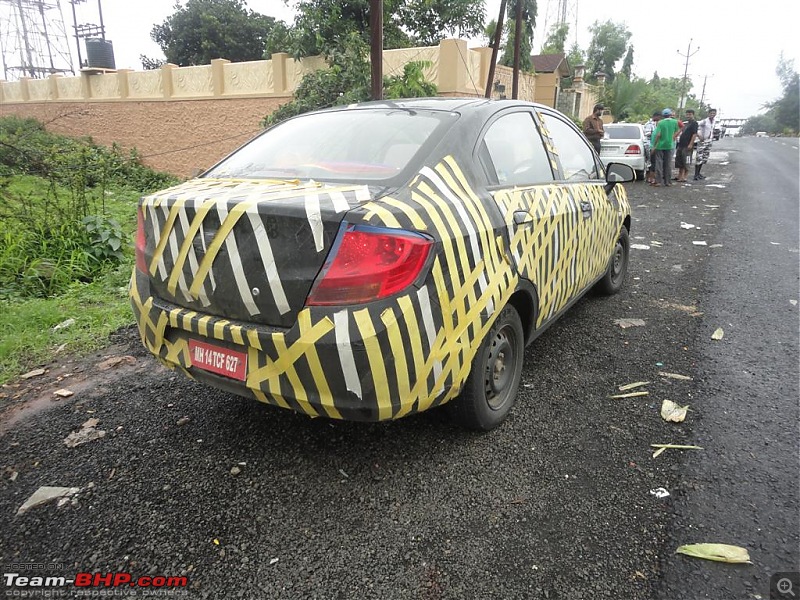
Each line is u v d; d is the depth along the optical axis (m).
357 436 2.85
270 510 2.33
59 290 5.05
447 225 2.31
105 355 3.86
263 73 12.45
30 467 2.61
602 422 3.02
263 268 2.15
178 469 2.59
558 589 1.95
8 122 15.25
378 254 2.05
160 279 2.51
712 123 14.54
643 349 3.98
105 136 16.86
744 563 2.05
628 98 33.84
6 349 3.78
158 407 3.16
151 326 2.57
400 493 2.43
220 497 2.40
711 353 3.90
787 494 2.43
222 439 2.84
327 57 11.02
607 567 2.05
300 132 3.14
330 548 2.13
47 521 2.26
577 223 3.66
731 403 3.21
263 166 2.87
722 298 5.09
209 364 2.39
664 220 8.95
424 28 13.16
